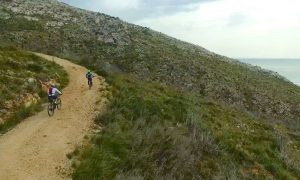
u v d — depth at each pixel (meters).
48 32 68.94
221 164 20.36
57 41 65.44
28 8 81.69
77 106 24.94
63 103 25.58
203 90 56.38
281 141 26.34
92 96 27.17
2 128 20.38
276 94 65.00
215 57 89.19
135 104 24.88
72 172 16.75
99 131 20.98
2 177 15.83
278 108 57.19
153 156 18.78
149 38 81.94
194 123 23.83
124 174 16.89
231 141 23.59
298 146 28.83
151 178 17.38
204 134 22.14
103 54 64.50
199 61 72.69
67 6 91.94
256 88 64.75
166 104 27.25
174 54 71.94
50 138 19.69
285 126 38.09
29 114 22.77
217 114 30.64
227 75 67.88
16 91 23.94
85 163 17.12
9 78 25.06
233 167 20.44
